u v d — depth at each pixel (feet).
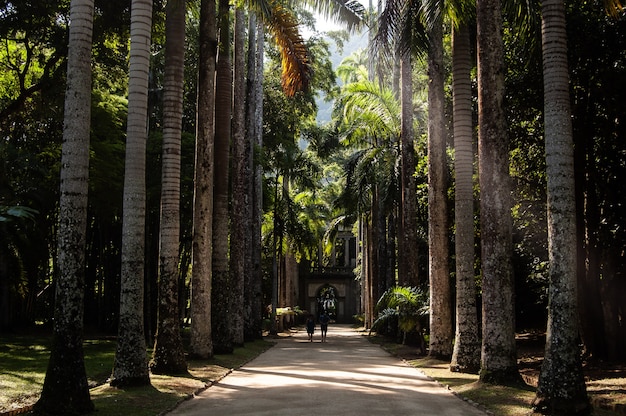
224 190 62.44
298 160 113.91
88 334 91.66
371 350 72.28
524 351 68.18
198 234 52.54
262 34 92.84
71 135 27.89
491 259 37.63
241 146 74.74
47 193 74.79
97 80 70.74
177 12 43.91
